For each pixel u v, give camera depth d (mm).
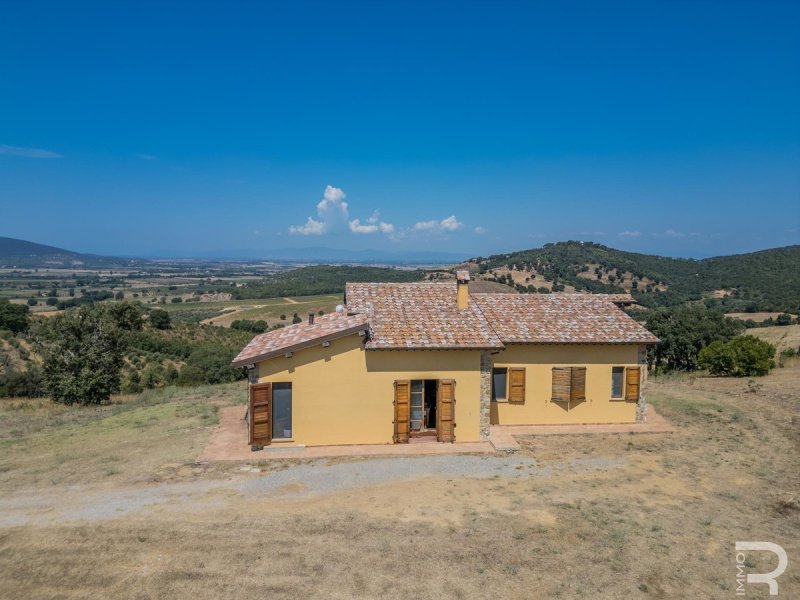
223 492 14156
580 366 20688
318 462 16594
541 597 9461
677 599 9375
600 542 11289
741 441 18172
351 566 10398
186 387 34812
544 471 15766
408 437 18422
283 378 17922
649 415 21875
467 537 11547
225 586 9758
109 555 10812
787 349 36844
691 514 12609
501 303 22891
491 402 20594
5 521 12406
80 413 25844
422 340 18484
